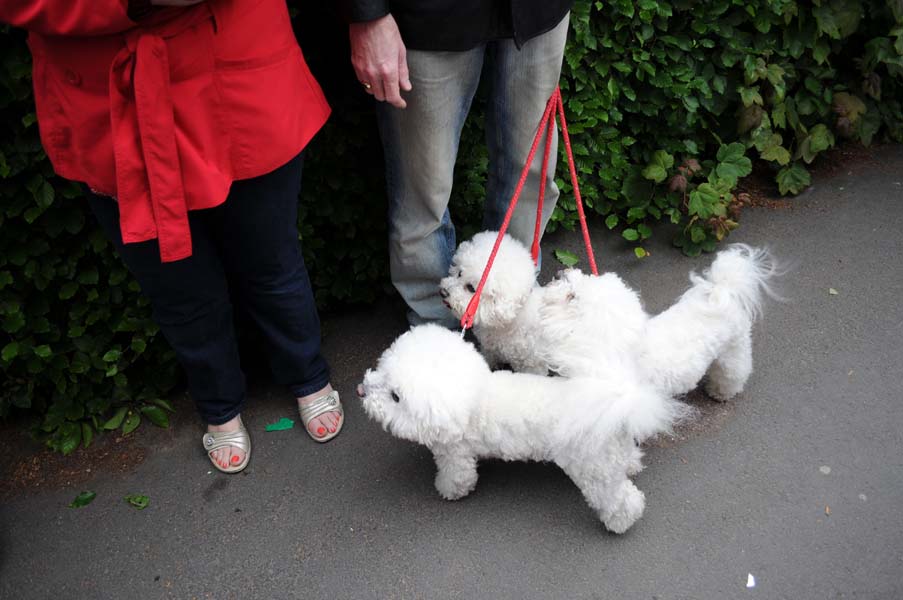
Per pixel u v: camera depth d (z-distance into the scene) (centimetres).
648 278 329
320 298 304
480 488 241
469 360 211
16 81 213
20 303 246
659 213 346
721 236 337
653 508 232
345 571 219
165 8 158
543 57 232
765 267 273
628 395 182
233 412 252
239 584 217
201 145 176
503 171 269
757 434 254
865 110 383
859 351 284
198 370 233
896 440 249
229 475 250
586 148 334
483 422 215
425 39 210
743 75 356
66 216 237
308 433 263
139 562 224
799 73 379
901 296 308
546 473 245
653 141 356
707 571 213
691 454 248
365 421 267
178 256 184
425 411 197
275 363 256
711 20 332
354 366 290
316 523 233
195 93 171
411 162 240
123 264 251
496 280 246
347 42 257
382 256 305
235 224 204
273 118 184
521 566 218
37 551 228
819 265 327
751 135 363
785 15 345
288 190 206
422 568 219
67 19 147
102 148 172
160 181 172
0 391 262
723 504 232
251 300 235
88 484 249
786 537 221
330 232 297
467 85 231
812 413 260
